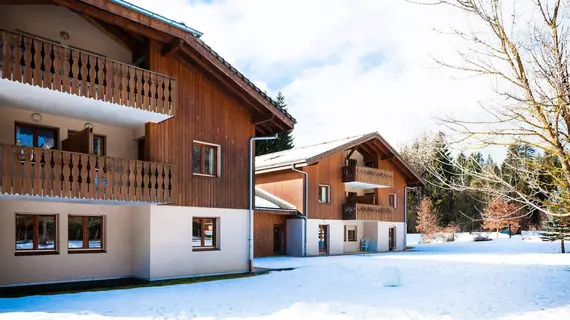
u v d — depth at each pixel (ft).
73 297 30.63
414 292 35.17
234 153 47.55
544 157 19.27
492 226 123.85
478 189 19.04
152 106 37.81
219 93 46.57
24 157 30.73
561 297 32.96
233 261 46.19
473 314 26.89
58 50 32.09
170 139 41.50
